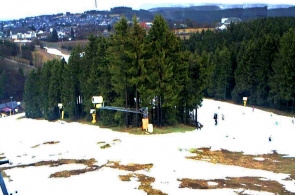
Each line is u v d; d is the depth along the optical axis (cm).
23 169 3103
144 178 2719
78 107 7425
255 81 8225
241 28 13862
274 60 7612
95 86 6144
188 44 14275
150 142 4153
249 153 3631
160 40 5056
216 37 13575
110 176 2788
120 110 4806
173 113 5309
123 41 4841
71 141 4538
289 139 4338
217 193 2330
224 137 4497
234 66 9906
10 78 14962
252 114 7081
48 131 5822
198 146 3950
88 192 2409
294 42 6706
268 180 2634
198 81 5525
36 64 18775
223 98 9962
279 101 7375
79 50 7306
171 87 4981
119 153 3634
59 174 2877
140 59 4866
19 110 12938
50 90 7944
